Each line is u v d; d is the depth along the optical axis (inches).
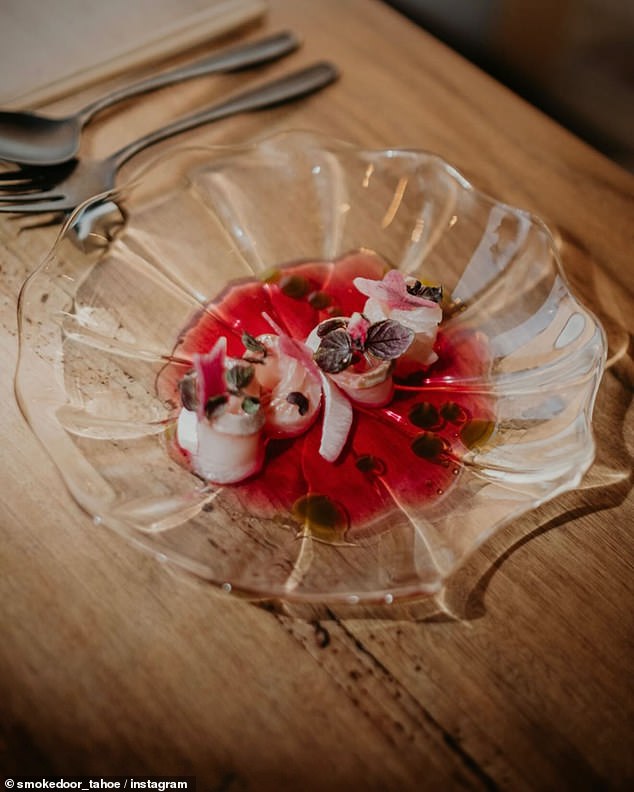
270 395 15.2
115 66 19.7
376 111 20.0
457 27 26.9
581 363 15.7
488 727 12.9
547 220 18.7
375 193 18.1
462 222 17.8
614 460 15.7
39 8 20.9
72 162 18.0
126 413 14.8
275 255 17.5
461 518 14.4
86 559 13.6
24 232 17.1
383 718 12.8
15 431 14.7
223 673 13.0
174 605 13.4
